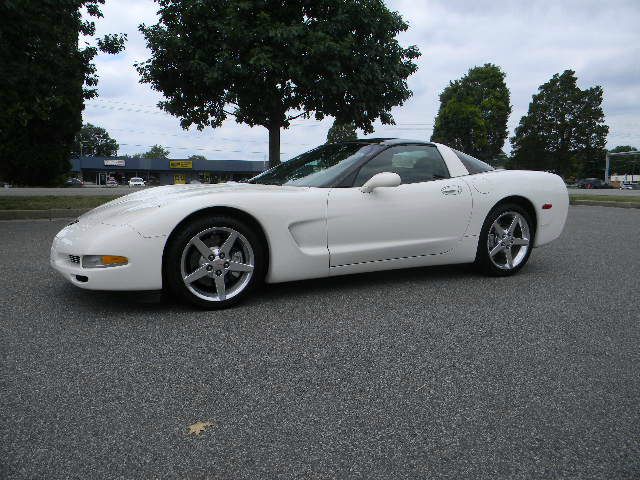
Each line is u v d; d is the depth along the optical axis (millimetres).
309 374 2248
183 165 70625
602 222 9430
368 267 3729
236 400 1996
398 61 12383
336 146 4262
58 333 2734
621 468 1593
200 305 3168
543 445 1715
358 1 11516
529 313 3229
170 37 10977
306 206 3432
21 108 12078
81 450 1638
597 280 4219
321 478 1519
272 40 10836
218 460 1600
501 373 2289
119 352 2473
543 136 64062
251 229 3342
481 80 61719
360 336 2754
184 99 12125
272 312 3186
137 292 3137
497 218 4254
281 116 12312
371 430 1792
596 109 63625
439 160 4184
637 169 82250
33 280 3941
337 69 10945
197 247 3129
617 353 2551
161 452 1636
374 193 3682
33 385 2096
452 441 1729
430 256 3982
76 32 12320
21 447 1646
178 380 2166
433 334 2805
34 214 9141
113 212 3248
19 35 10430
